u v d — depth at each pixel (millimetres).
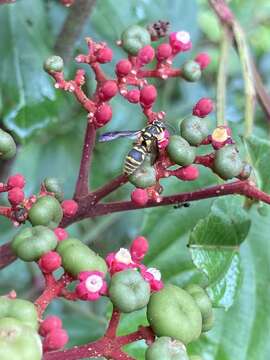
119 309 112
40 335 104
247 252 156
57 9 220
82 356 112
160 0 228
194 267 156
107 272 117
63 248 117
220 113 176
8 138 135
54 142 242
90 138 140
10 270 251
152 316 113
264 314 153
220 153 134
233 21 184
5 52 198
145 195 131
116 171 233
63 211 133
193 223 161
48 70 140
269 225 157
